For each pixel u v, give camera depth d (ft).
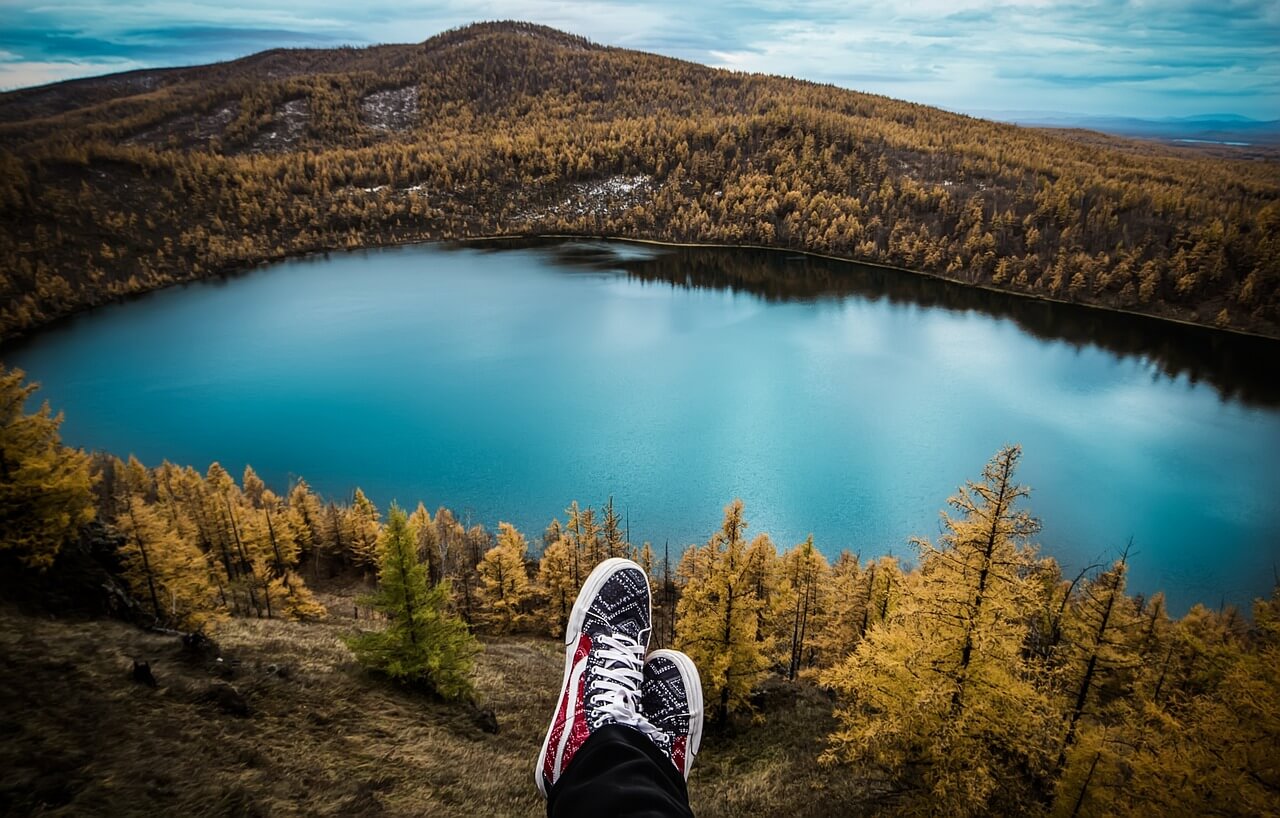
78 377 496.23
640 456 365.40
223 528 172.55
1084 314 581.53
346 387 482.69
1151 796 36.52
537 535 284.20
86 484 58.13
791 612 115.85
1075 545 270.05
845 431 390.01
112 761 30.07
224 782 30.96
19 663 37.22
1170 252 609.01
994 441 371.76
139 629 54.75
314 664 59.57
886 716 42.16
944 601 38.83
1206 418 396.57
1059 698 44.24
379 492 330.75
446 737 50.21
